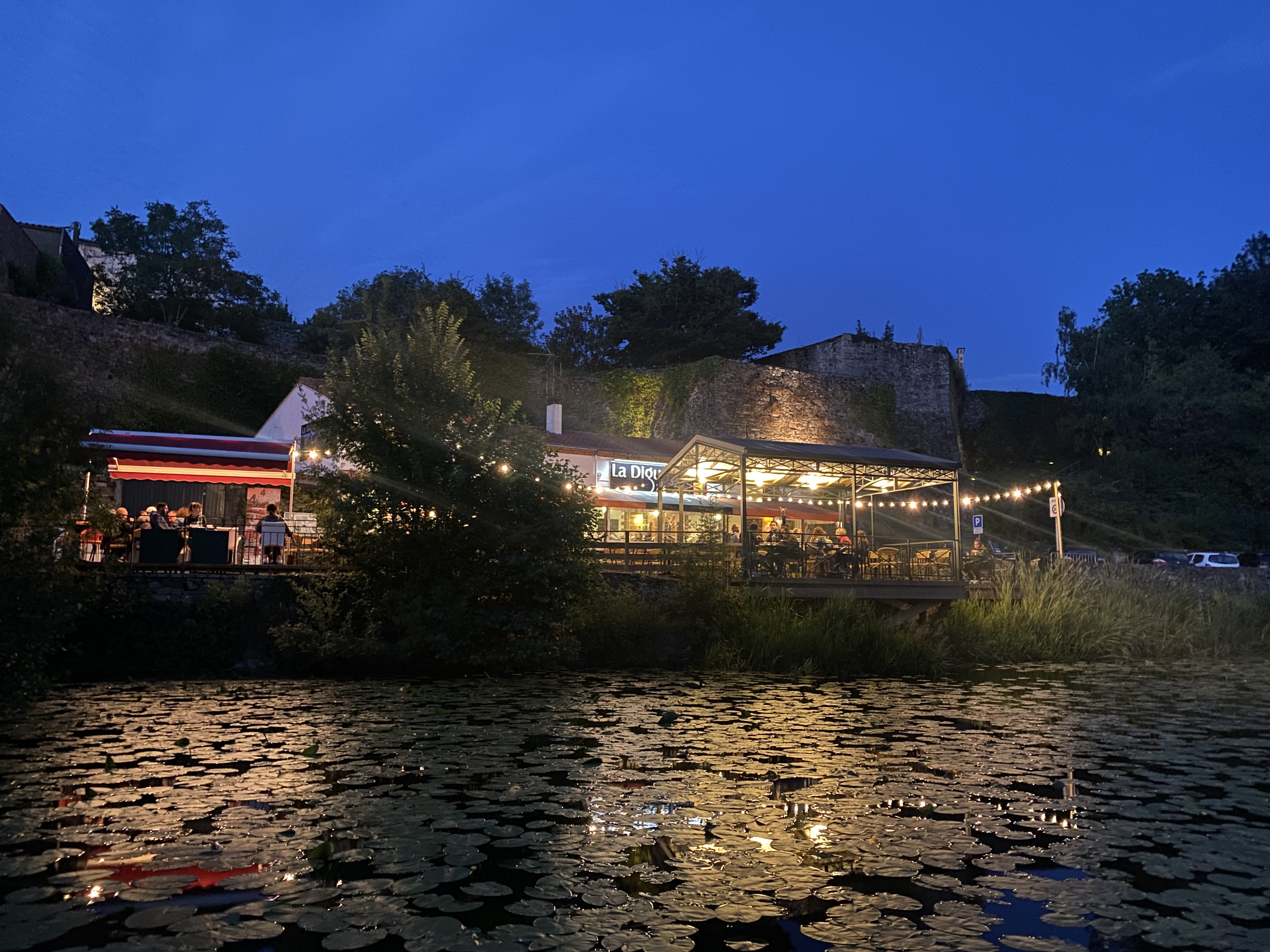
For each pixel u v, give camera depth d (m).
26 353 9.29
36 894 3.73
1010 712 10.09
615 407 42.03
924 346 49.38
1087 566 23.02
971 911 3.61
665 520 24.83
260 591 13.89
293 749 7.21
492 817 5.07
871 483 21.77
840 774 6.37
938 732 8.48
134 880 3.92
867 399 46.69
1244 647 20.50
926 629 17.81
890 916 3.55
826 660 15.03
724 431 41.44
